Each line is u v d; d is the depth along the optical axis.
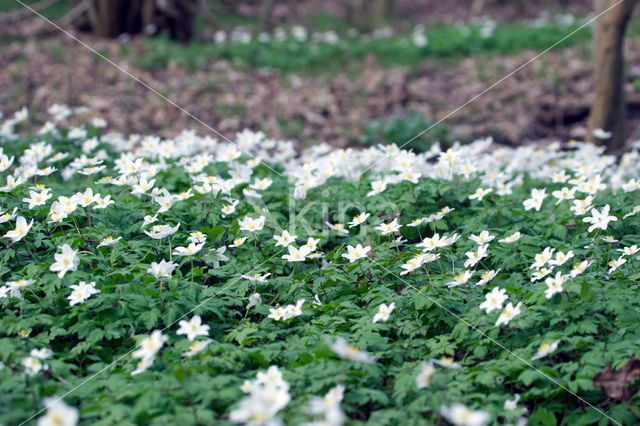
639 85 9.78
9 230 4.15
